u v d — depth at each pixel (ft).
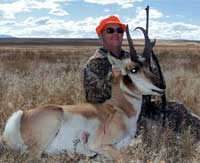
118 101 8.06
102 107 8.03
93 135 7.82
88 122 7.80
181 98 12.23
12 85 13.56
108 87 8.93
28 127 7.73
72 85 13.16
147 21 8.40
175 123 9.24
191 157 7.76
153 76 8.02
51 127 7.70
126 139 7.99
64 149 7.85
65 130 7.77
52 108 7.79
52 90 12.42
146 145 8.06
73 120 7.77
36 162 7.27
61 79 14.38
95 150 7.85
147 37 8.38
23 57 31.17
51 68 21.85
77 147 7.86
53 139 7.78
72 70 19.26
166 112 9.36
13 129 7.79
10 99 11.25
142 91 8.08
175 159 7.61
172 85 14.29
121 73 8.09
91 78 9.00
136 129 8.66
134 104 8.10
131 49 8.13
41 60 29.50
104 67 9.08
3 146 7.75
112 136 7.82
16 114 7.92
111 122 7.85
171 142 8.26
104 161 7.56
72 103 11.41
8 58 29.50
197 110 11.37
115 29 9.23
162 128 8.72
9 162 7.21
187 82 15.20
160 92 8.04
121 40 9.41
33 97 11.71
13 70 20.43
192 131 8.93
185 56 37.29
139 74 8.01
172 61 29.73
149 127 8.99
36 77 15.58
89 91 9.04
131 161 7.36
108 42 9.28
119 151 7.78
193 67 24.62
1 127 9.33
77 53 45.37
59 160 7.62
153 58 8.79
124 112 8.00
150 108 9.54
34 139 7.69
